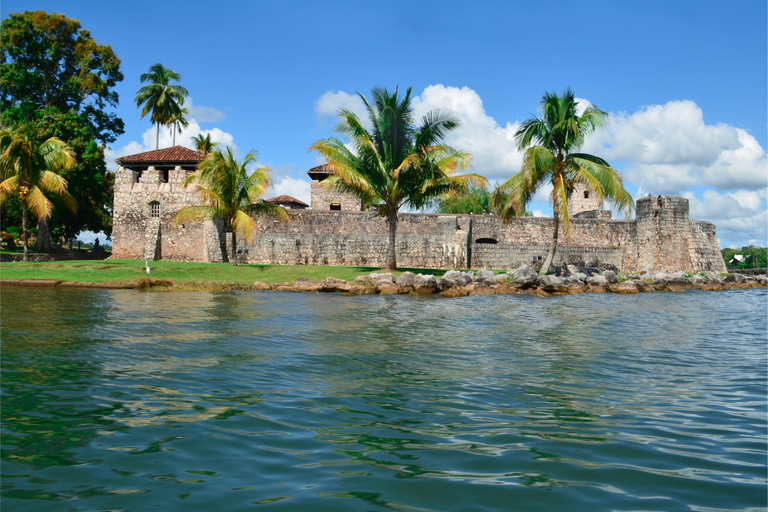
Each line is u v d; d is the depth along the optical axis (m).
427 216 43.66
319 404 5.84
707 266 47.06
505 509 3.35
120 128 50.72
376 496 3.52
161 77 57.78
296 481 3.75
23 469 3.87
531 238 45.25
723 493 3.67
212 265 33.78
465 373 7.63
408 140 31.03
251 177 33.72
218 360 8.09
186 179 35.56
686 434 5.00
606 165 30.83
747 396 6.54
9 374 6.78
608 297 25.36
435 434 4.89
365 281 26.47
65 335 9.98
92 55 47.31
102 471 3.86
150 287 24.34
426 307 18.55
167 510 3.24
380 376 7.33
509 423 5.27
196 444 4.47
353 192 30.98
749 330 13.42
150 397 5.93
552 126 30.72
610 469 4.09
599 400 6.25
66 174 42.44
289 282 26.89
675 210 43.59
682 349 10.23
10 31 43.34
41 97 47.38
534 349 9.86
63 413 5.25
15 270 28.23
